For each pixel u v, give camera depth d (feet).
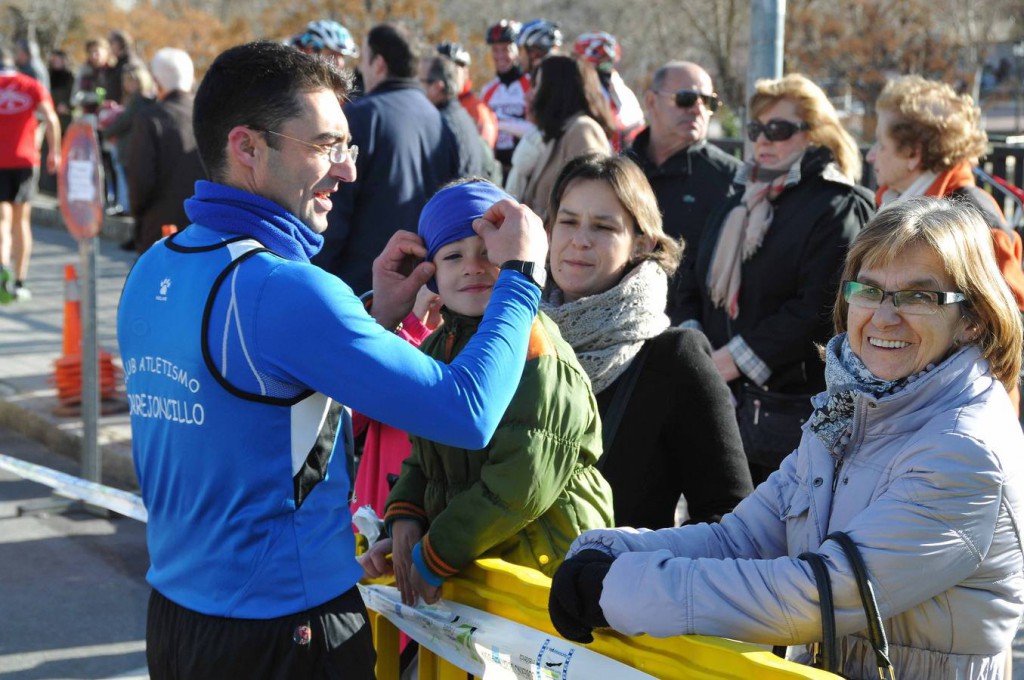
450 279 7.82
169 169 23.13
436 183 17.60
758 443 12.87
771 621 6.04
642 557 6.40
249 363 6.32
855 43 52.37
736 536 7.00
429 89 24.99
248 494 6.48
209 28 61.21
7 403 23.82
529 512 7.38
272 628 6.53
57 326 30.55
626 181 9.18
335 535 6.79
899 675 6.21
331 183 6.82
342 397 6.32
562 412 7.33
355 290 16.90
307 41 24.67
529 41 27.78
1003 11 61.05
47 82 53.52
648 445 9.04
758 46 18.06
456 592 7.73
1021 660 13.03
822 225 12.70
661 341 9.09
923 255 6.18
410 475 8.39
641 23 69.41
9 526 18.22
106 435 21.33
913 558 5.87
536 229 7.09
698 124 16.57
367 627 7.05
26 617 14.88
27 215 33.42
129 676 13.35
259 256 6.43
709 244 13.83
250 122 6.53
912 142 13.24
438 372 6.46
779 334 12.69
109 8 72.69
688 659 6.22
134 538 17.74
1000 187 20.80
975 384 6.16
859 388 6.32
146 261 6.94
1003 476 5.89
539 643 7.09
